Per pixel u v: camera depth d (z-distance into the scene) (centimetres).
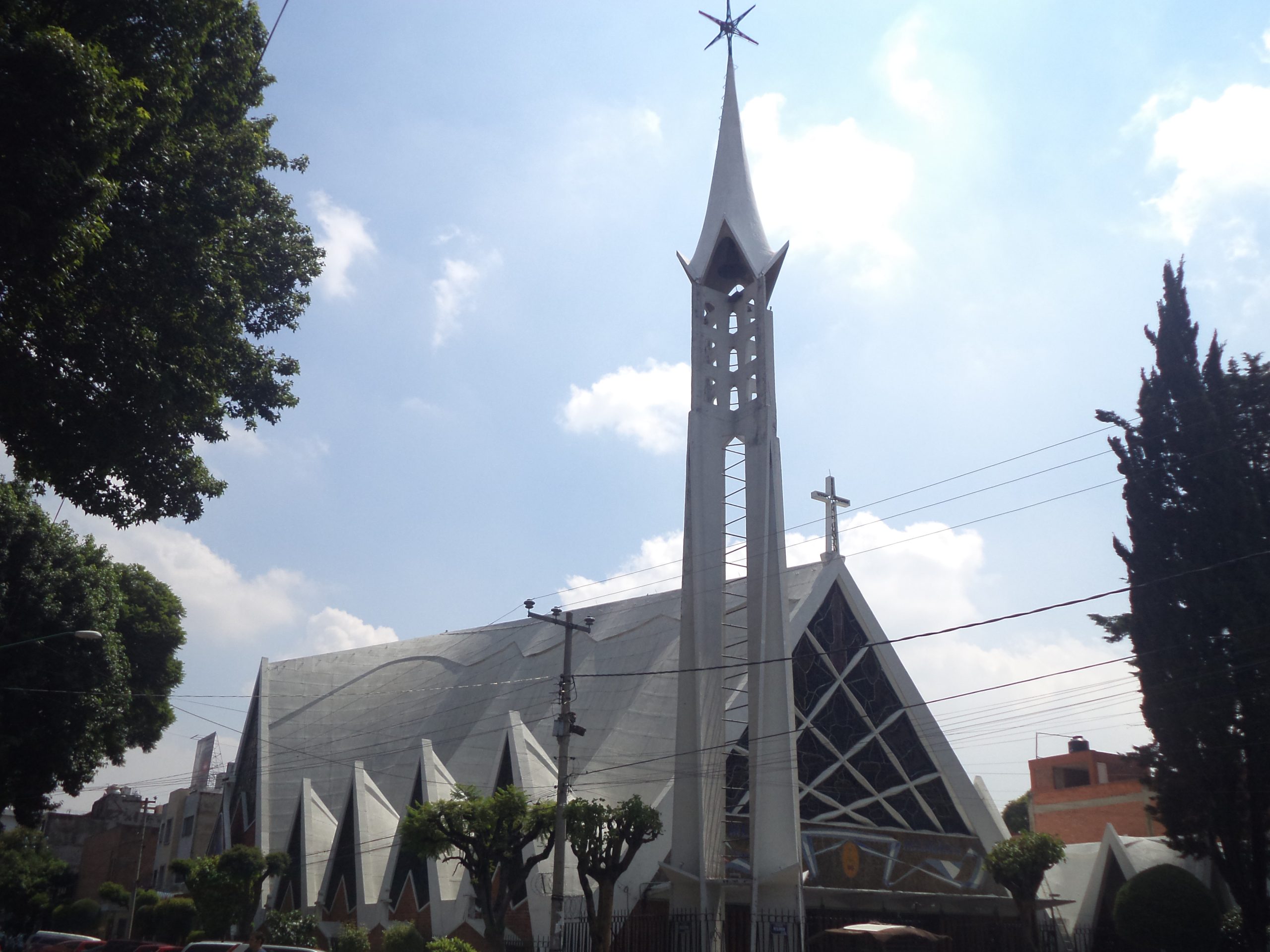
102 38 1716
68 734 3162
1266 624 2747
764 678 3359
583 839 3064
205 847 8319
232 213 1989
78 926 7444
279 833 5697
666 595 5056
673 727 4225
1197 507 2933
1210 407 2981
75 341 1750
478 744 5156
